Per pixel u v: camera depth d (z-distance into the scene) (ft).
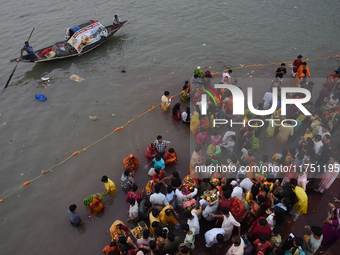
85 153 31.58
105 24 60.39
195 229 21.03
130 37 56.34
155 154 30.25
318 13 65.98
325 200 25.43
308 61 48.62
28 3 71.72
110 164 30.22
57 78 44.60
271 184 24.04
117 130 34.88
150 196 23.29
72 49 48.80
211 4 69.97
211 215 21.56
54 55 47.24
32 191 27.25
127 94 41.34
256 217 22.15
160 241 20.76
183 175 28.96
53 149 32.07
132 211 23.20
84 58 49.83
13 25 60.54
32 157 31.01
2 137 33.60
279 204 21.62
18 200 26.40
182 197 23.99
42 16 64.75
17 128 34.99
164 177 27.91
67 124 35.68
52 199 26.45
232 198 22.34
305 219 23.73
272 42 54.34
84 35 49.19
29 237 23.25
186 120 35.37
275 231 19.33
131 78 44.86
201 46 53.06
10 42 54.03
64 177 28.71
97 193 26.68
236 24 60.75
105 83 43.60
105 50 52.21
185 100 39.96
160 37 56.08
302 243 18.51
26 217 24.86
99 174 29.04
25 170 29.48
